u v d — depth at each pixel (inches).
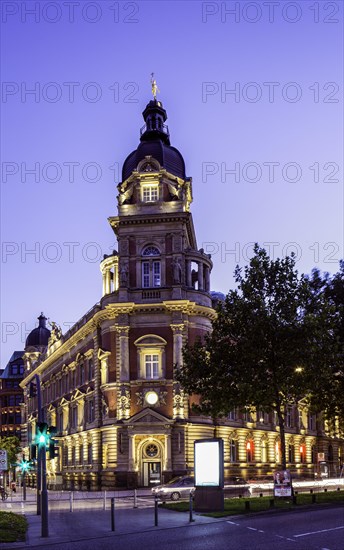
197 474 1465.3
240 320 1818.4
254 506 1482.5
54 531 1143.0
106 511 1567.4
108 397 2628.0
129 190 2827.3
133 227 2753.4
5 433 6289.4
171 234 2723.9
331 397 2017.7
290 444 3447.3
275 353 1780.3
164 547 891.4
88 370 3068.4
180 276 2672.2
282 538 950.4
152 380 2568.9
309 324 1747.0
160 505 1654.8
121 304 2625.5
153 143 2938.0
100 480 2701.8
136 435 2517.2
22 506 1838.1
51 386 3914.9
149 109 3075.8
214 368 1830.7
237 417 2891.2
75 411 3304.6
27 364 5027.1
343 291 2137.1
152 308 2625.5
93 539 1031.6
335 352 1829.5
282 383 1753.2
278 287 1827.0
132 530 1130.7
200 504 1449.3
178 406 2517.2
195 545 901.8
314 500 1616.6
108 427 2591.0
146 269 2733.8
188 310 2630.4
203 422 2593.5
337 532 1004.6
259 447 3038.9
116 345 2645.2
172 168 2883.9
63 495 2372.0
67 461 3326.8
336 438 3988.7
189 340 2625.5
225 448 2728.8
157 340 2605.8
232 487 2070.6
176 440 2488.9
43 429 1141.7
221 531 1072.2
